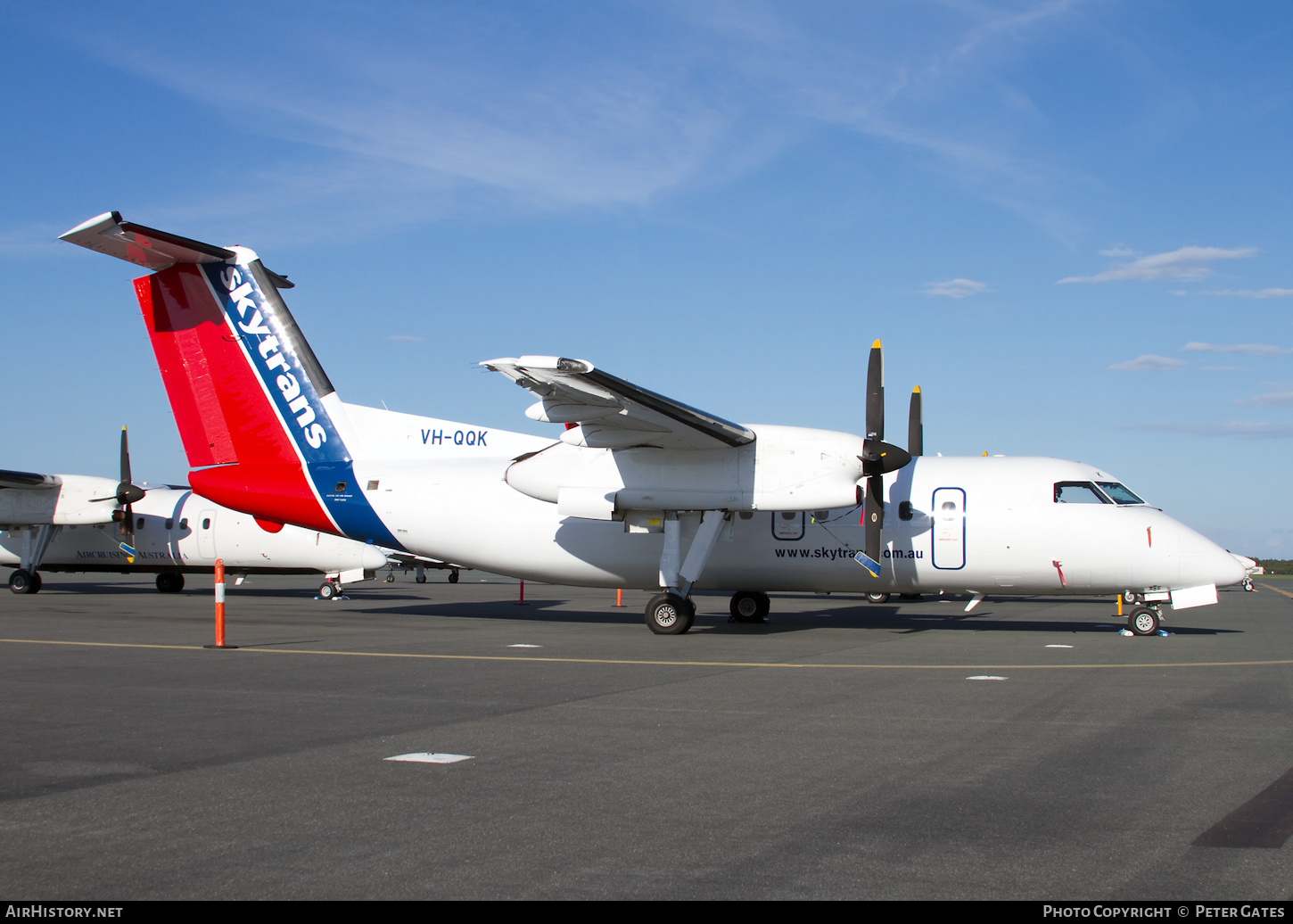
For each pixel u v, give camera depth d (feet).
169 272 55.21
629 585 55.16
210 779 19.06
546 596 94.53
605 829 15.84
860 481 51.24
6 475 83.71
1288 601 95.14
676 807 17.15
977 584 52.06
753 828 15.97
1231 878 13.70
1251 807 17.22
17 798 17.60
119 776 19.27
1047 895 13.05
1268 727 24.49
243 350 55.52
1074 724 24.79
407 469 56.29
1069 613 72.84
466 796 17.80
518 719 25.35
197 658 37.91
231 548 86.63
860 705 27.63
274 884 13.34
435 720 25.22
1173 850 14.89
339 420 56.54
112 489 86.38
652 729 24.11
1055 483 51.24
